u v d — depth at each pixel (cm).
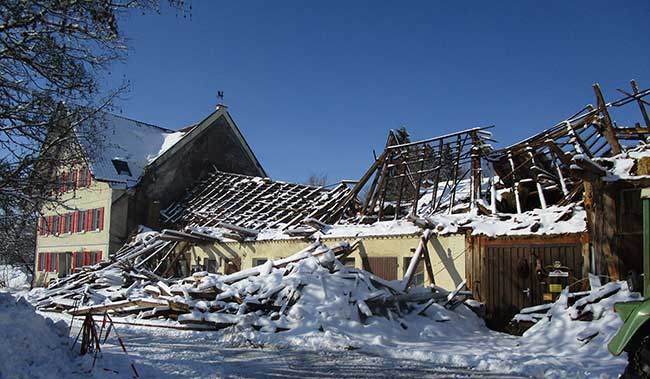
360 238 1877
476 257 1564
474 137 1850
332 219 2186
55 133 1038
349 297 1396
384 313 1402
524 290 1459
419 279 1702
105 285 2222
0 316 755
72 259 3116
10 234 1116
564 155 1680
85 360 771
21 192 1013
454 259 1611
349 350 1130
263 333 1285
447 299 1500
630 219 1247
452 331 1384
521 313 1387
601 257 1280
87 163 1109
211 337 1316
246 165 3569
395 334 1305
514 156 1828
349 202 2209
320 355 1066
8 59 955
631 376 563
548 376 866
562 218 1466
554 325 1212
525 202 1756
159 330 1448
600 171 1257
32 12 916
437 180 1947
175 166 3172
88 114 1073
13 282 4100
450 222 1675
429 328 1362
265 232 2300
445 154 1942
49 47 958
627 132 1617
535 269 1447
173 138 3491
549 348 1121
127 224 2950
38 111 996
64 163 1066
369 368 931
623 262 1244
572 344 1104
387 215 2173
